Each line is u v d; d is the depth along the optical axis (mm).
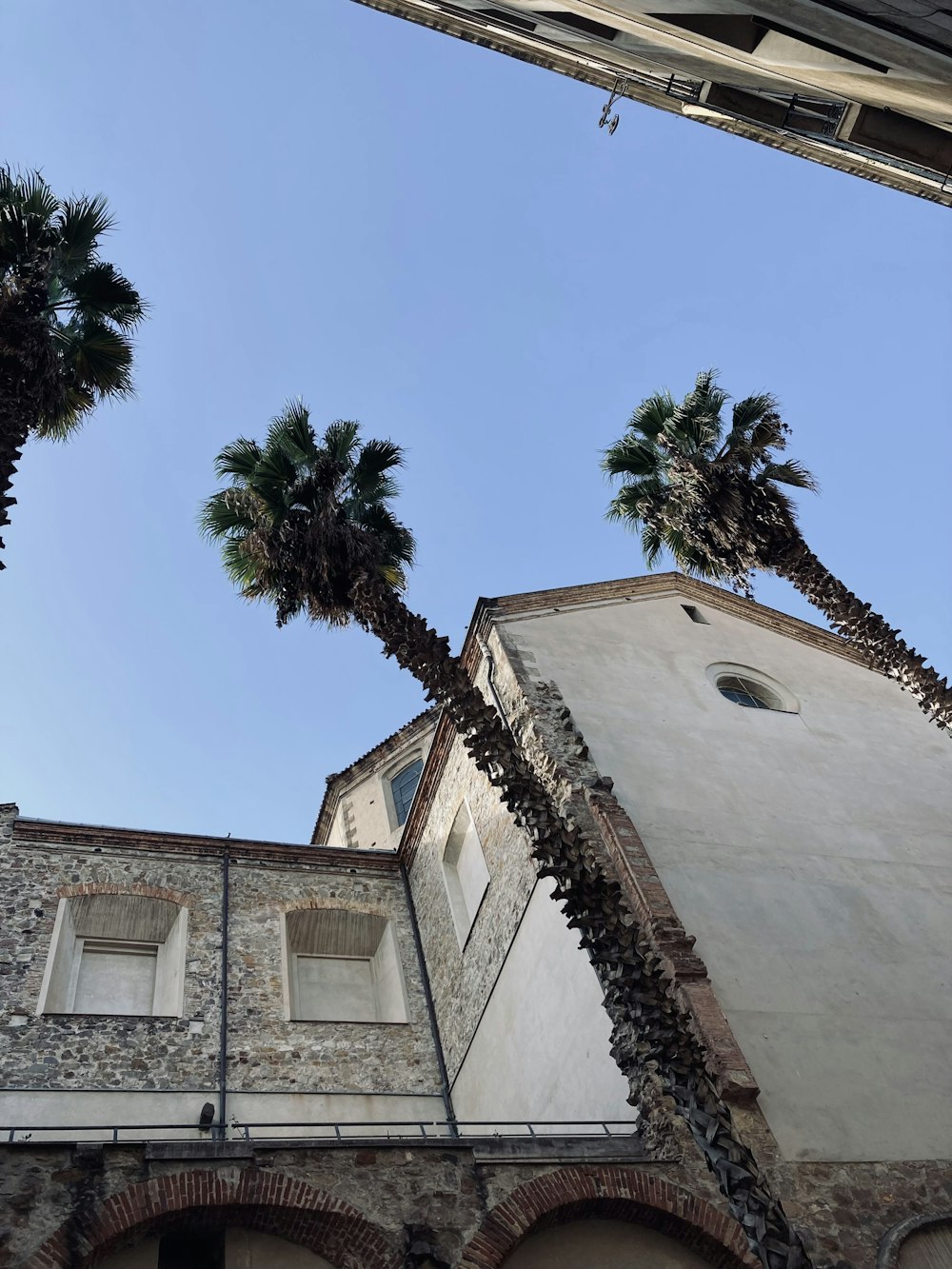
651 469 21281
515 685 17906
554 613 20266
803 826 16891
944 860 17438
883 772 19203
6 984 16344
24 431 13320
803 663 22141
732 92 10680
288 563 16047
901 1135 12469
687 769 17156
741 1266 10852
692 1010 12797
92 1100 15414
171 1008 17219
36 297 14336
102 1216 9469
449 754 20266
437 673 12820
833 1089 12727
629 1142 12016
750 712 19500
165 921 18750
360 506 17656
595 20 9516
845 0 7598
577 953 14336
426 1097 17484
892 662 17938
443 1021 18578
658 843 15312
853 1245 11031
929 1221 11453
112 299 16516
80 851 18938
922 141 10734
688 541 20125
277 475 17078
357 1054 17719
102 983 17562
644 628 20969
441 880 19719
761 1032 13086
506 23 10141
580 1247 10906
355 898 20609
